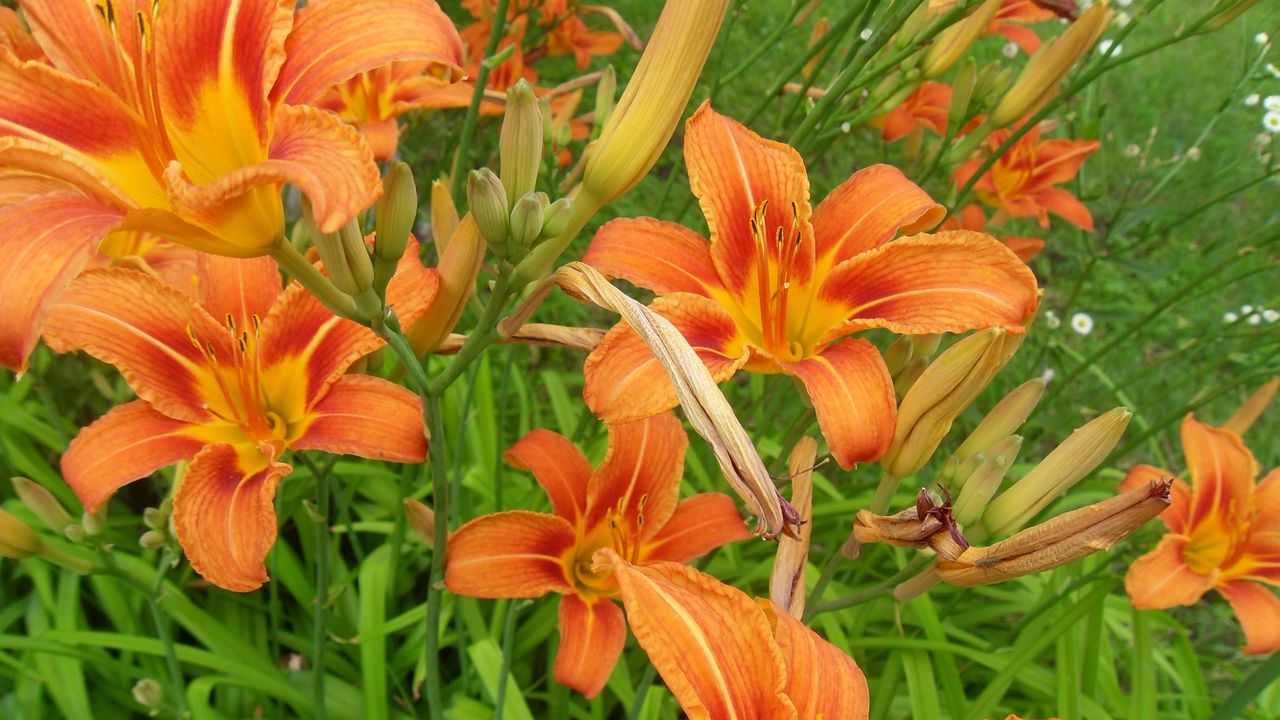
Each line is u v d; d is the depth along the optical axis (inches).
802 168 13.8
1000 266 12.6
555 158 18.8
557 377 23.2
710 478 22.5
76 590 17.3
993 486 12.0
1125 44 43.3
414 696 17.9
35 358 17.1
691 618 8.4
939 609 21.1
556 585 13.7
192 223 8.8
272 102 9.6
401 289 12.3
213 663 16.2
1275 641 16.7
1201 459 17.8
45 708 17.1
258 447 12.8
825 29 20.3
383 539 21.3
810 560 22.9
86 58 9.6
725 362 12.1
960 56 17.8
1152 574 16.9
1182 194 36.2
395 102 19.1
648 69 9.6
